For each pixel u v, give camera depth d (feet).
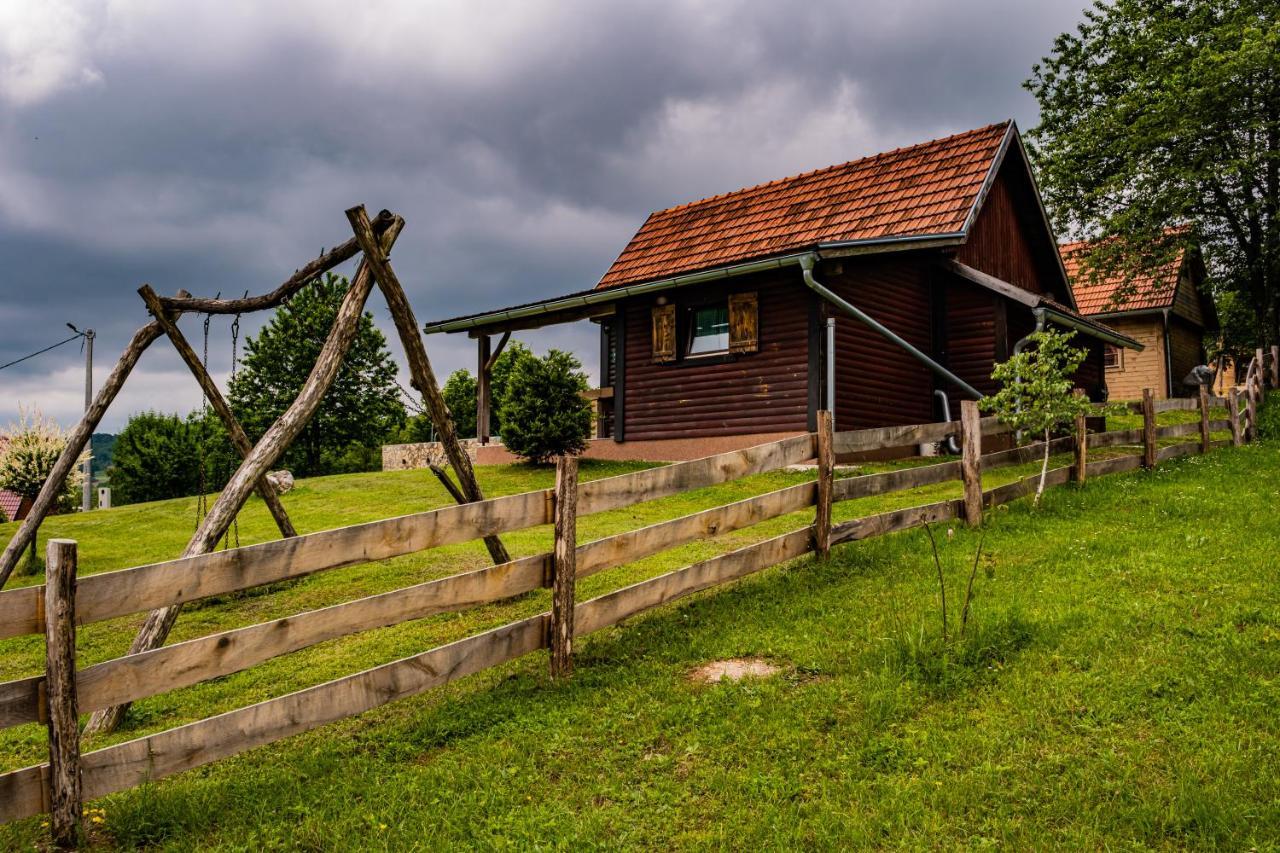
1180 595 20.79
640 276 60.75
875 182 57.00
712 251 58.95
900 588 22.68
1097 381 65.92
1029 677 16.84
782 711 16.29
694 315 55.77
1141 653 17.49
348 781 14.90
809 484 25.25
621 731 16.17
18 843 13.01
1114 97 85.20
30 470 47.29
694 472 21.77
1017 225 62.34
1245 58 69.41
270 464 21.72
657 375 56.34
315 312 132.98
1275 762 13.39
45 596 12.74
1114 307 88.07
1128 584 22.03
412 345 24.30
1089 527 28.37
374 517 43.86
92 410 27.07
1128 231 82.02
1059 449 35.19
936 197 51.93
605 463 57.00
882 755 14.62
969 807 13.10
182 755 13.94
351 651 22.39
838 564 25.02
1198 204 80.69
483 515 17.79
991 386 53.52
